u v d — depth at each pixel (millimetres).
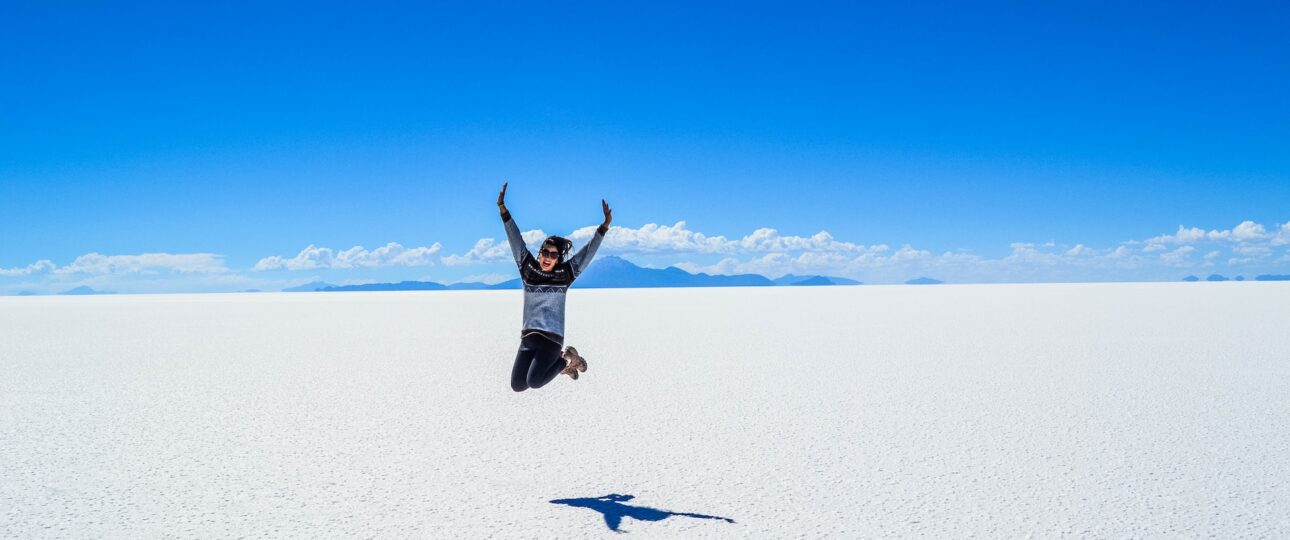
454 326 20094
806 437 6422
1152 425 6805
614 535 4117
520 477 5250
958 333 16234
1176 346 13148
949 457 5738
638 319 22234
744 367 10859
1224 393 8422
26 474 5328
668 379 9742
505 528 4227
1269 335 15102
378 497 4793
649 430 6727
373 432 6672
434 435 6555
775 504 4648
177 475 5293
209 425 6977
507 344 14828
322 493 4883
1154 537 4086
